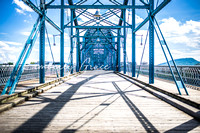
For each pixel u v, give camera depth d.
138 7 6.66
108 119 2.62
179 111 3.05
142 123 2.45
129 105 3.49
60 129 2.22
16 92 3.91
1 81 5.36
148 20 6.27
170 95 3.95
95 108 3.26
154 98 4.18
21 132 2.12
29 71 7.89
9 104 3.18
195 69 4.77
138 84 6.48
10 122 2.45
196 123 2.45
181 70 5.80
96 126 2.33
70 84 7.21
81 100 3.97
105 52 30.81
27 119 2.59
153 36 5.93
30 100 3.94
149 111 3.05
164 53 4.45
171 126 2.34
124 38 12.15
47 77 8.35
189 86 4.96
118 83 7.52
